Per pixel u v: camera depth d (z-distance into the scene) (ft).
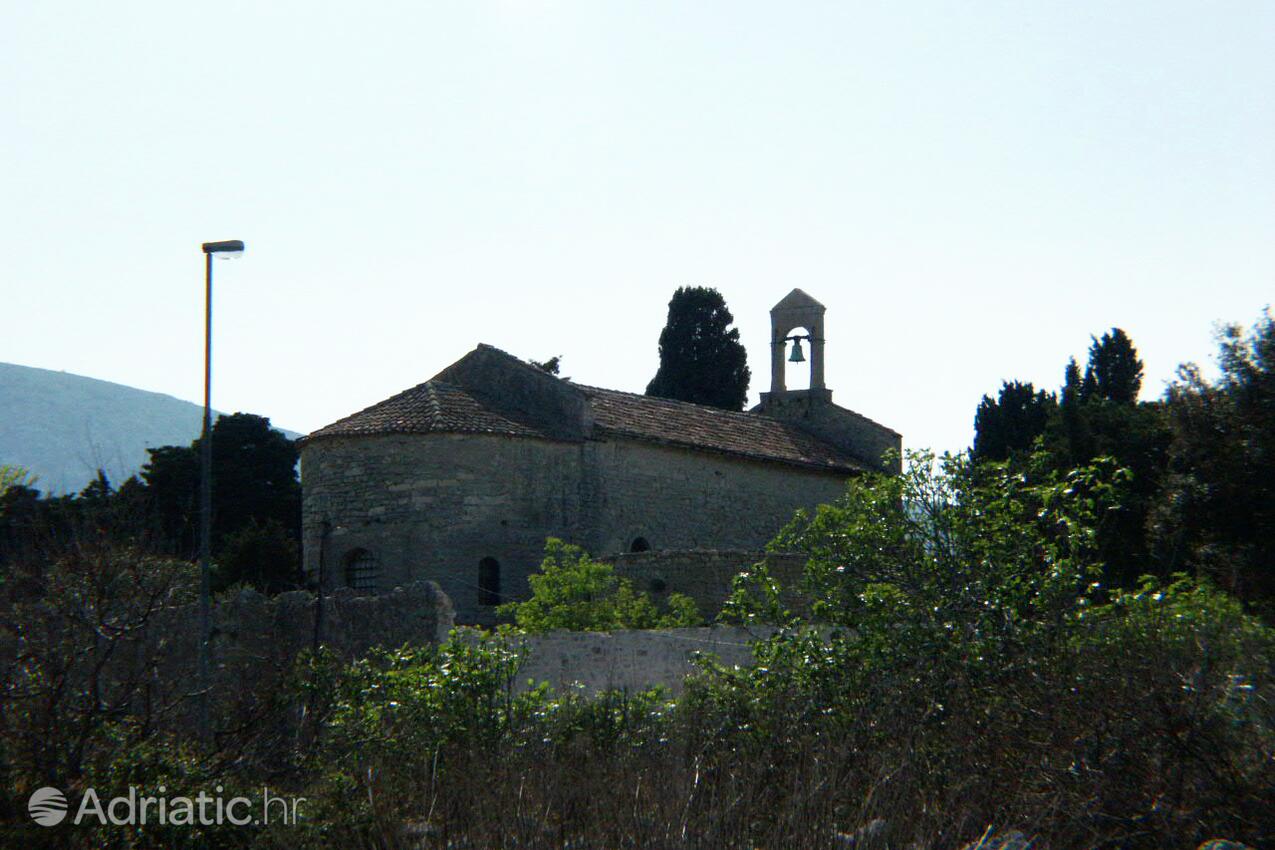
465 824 43.70
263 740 57.98
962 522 66.95
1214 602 66.08
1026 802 47.11
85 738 50.26
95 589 58.18
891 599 64.80
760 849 42.63
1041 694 52.90
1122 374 206.69
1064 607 61.21
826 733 52.44
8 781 47.52
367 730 58.03
